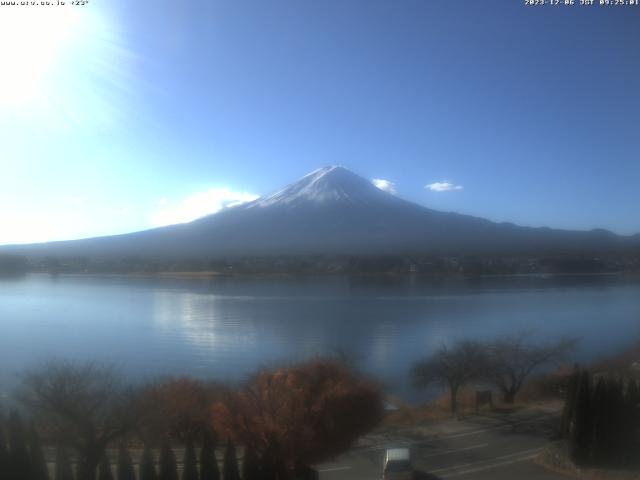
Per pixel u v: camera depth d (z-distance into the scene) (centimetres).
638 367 3212
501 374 3027
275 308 7481
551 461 1881
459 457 1945
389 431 2262
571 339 4284
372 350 4422
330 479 1727
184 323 6247
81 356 4225
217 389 2359
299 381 2005
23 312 7231
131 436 1969
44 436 1819
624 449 1872
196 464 1570
